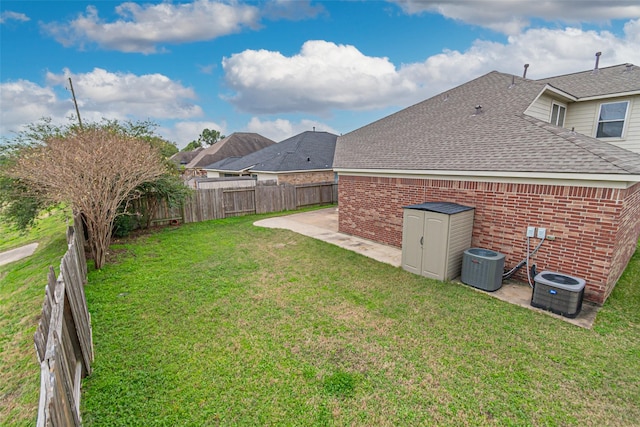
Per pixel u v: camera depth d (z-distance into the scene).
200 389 3.60
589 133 10.73
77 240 6.79
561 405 3.35
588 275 5.64
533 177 6.02
